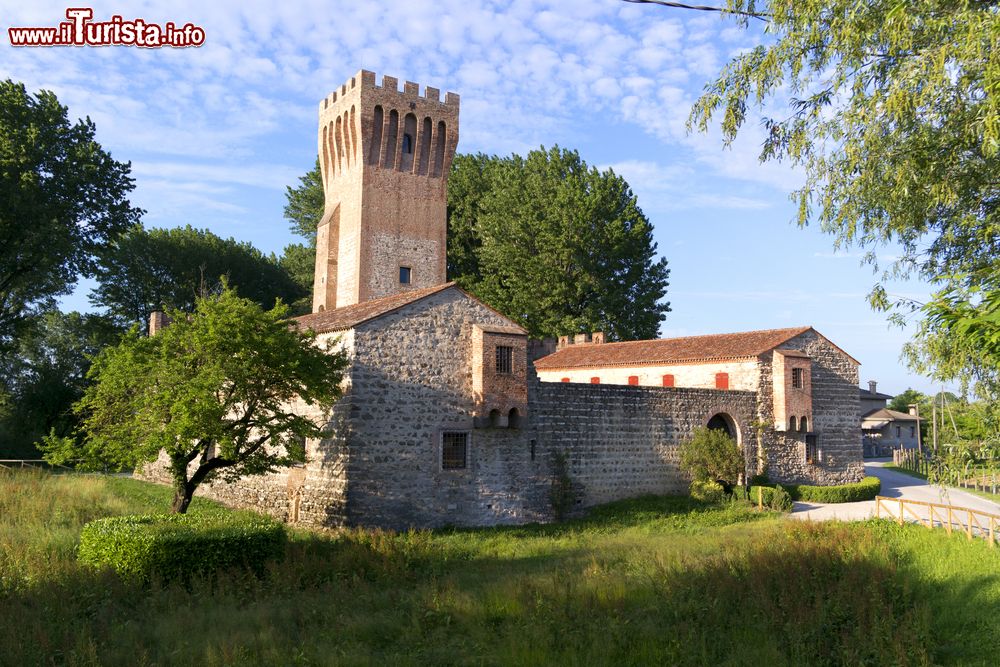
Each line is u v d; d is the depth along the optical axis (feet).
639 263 183.93
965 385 48.44
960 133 47.70
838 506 113.19
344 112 165.58
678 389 113.19
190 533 54.08
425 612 46.55
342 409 80.84
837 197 53.21
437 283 168.96
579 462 99.66
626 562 62.85
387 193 163.73
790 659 38.83
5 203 128.47
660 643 41.06
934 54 44.39
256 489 94.79
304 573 55.31
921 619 44.04
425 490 83.97
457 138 172.35
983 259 53.52
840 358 138.72
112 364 69.15
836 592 48.42
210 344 67.87
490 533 82.74
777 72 51.26
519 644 39.86
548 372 156.04
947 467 45.39
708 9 41.93
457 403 87.51
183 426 63.57
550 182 184.55
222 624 42.88
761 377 124.06
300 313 219.20
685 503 104.12
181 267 197.98
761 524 90.84
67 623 41.04
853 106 50.19
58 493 83.97
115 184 150.10
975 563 58.29
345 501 78.79
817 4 48.67
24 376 176.04
